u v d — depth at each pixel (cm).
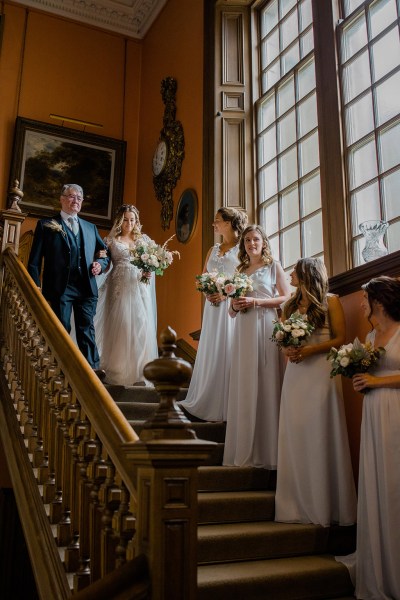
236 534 304
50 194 750
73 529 244
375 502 291
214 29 648
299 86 546
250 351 395
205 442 188
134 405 404
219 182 601
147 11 841
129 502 202
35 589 543
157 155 748
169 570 176
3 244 464
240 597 270
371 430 302
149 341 486
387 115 421
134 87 856
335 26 487
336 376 352
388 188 408
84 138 789
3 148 746
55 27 819
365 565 291
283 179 550
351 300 388
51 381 286
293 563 301
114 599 163
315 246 488
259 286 419
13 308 411
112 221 784
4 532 549
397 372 303
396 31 426
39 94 784
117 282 491
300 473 340
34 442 321
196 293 616
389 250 401
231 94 625
